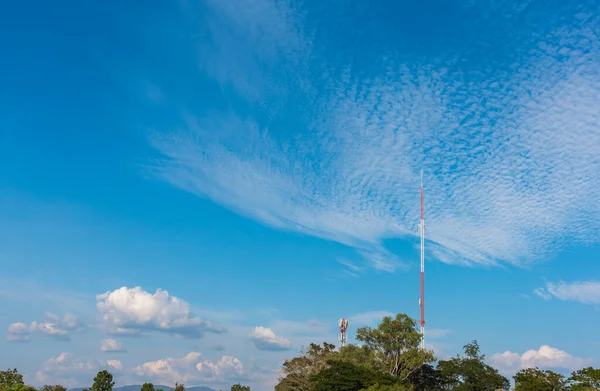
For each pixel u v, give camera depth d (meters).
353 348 117.62
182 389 152.50
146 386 136.50
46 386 147.38
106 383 134.38
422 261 119.75
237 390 171.38
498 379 114.88
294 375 114.94
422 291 118.50
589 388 92.81
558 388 102.75
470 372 114.88
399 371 115.25
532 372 107.81
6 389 98.38
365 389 91.25
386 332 116.44
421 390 118.12
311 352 119.75
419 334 114.94
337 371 99.56
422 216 121.44
